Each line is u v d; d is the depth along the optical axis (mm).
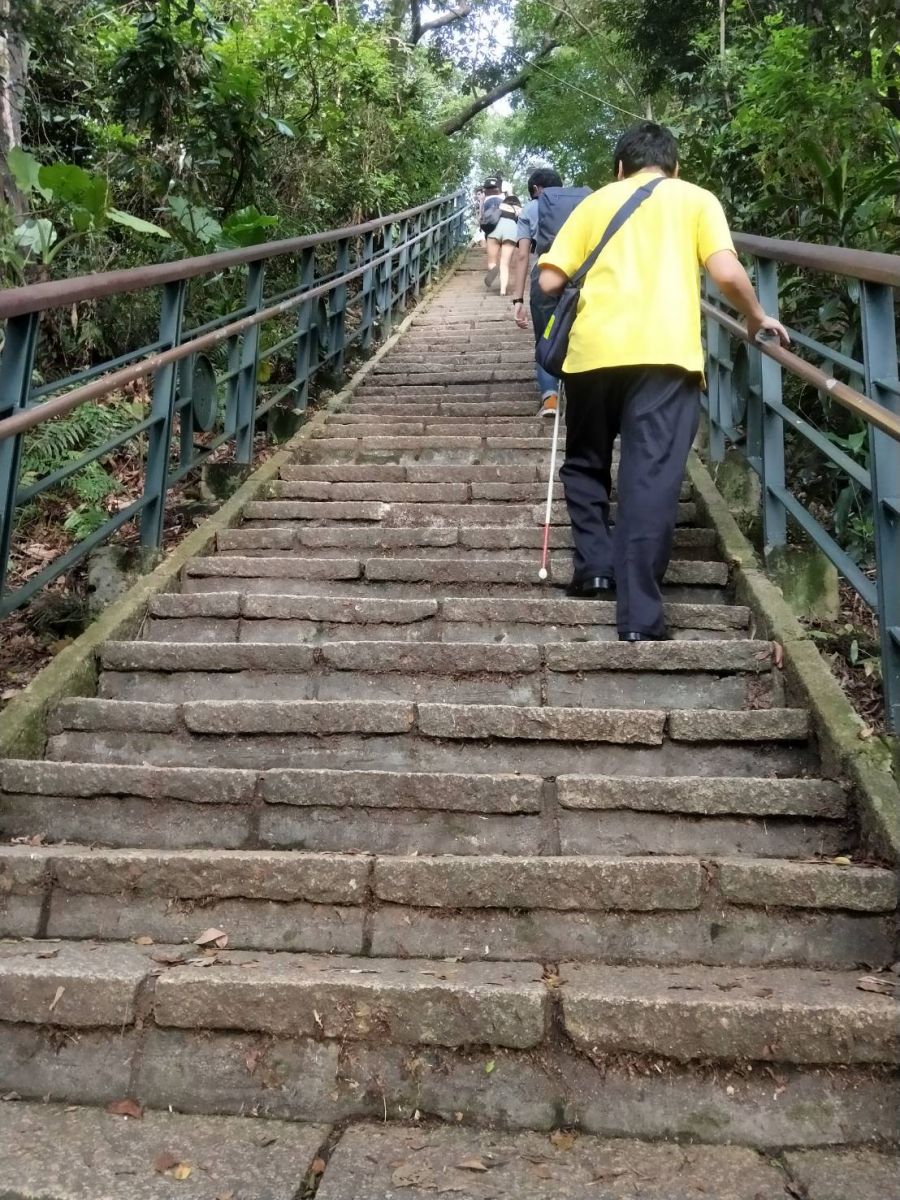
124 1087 1692
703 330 4500
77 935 2020
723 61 6508
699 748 2445
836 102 4410
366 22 10078
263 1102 1663
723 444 4082
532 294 4926
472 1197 1394
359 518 3977
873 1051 1601
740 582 3236
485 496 4129
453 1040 1672
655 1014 1644
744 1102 1600
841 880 1912
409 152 9953
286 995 1710
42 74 5781
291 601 3170
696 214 2949
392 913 1978
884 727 2256
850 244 3922
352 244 8375
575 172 15766
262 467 4469
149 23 5582
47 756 2586
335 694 2824
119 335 5566
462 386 6145
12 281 4418
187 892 2016
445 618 3123
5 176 4672
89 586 3469
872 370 2328
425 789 2246
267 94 6934
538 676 2779
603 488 3232
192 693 2865
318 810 2264
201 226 5500
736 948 1915
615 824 2203
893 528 2258
